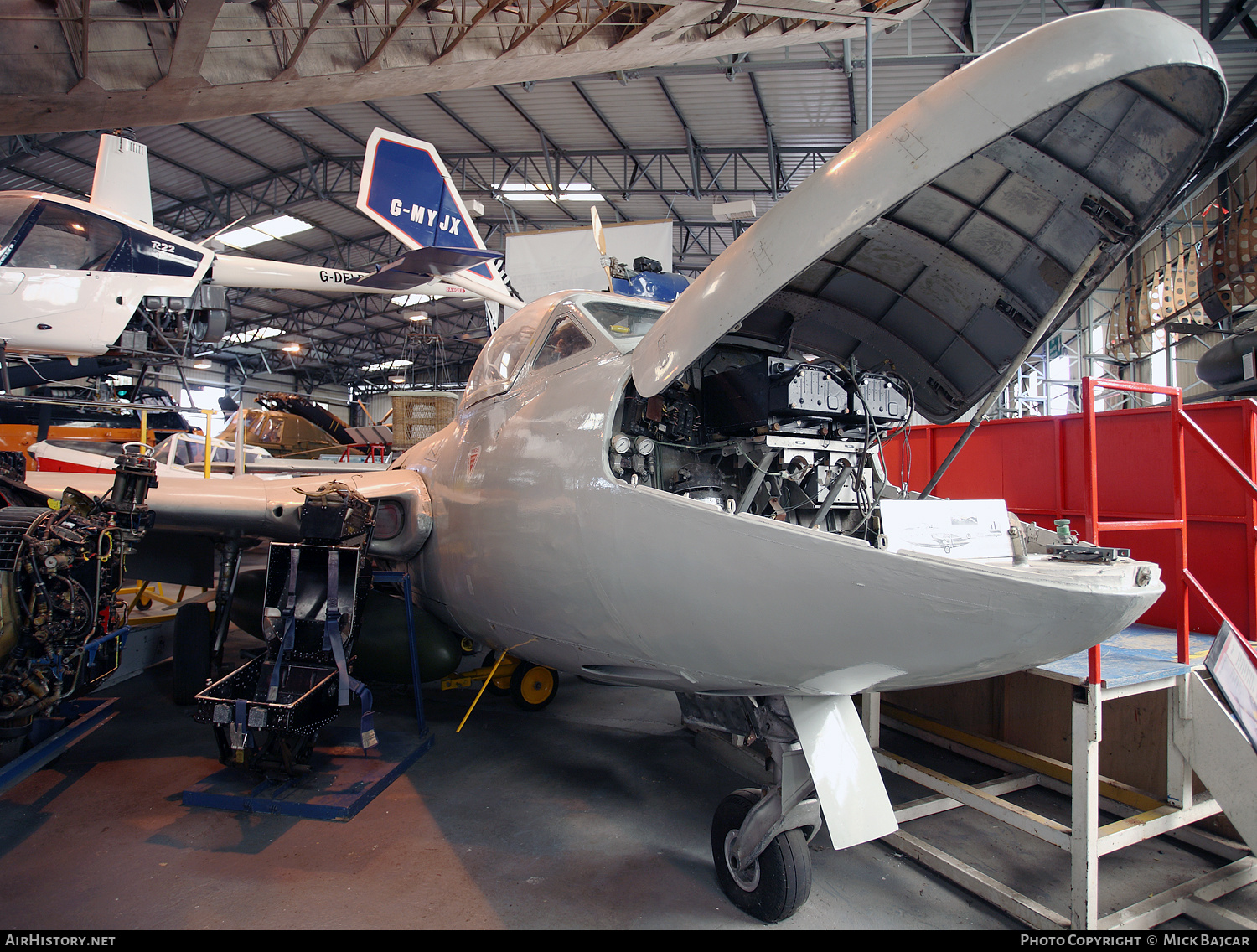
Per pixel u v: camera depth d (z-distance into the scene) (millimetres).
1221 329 8742
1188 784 2631
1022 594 1677
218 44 5977
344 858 2691
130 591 6309
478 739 4000
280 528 3889
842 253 2539
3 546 2637
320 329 27250
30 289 6215
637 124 13305
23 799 3178
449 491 3236
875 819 2178
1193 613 3641
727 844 2424
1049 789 3420
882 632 1838
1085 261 2225
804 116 12523
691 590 2045
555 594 2432
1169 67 1546
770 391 2334
